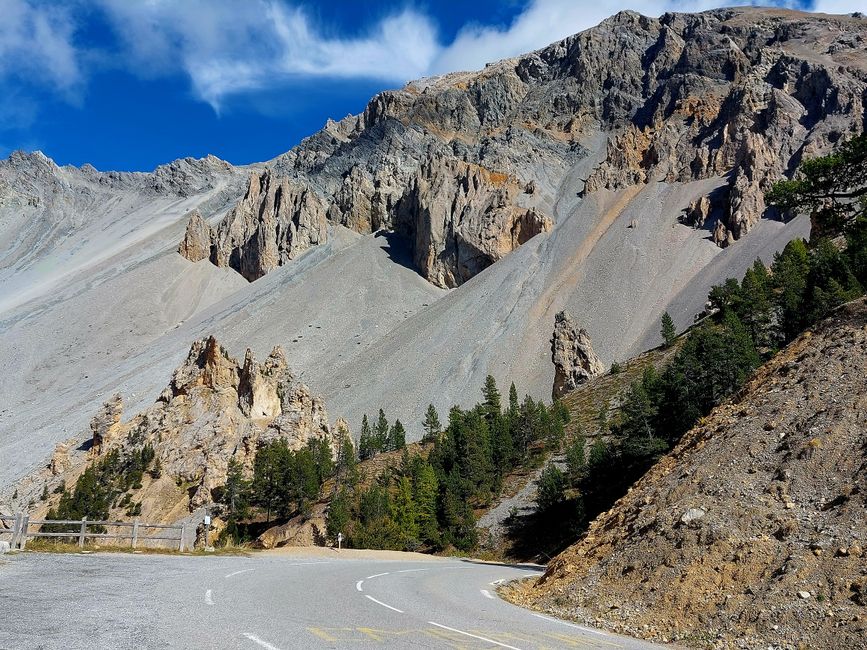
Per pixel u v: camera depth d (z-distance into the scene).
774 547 16.61
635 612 17.16
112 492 88.94
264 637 10.83
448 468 85.50
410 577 27.36
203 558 29.27
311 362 191.88
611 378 111.50
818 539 15.94
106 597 14.59
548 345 168.12
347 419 151.25
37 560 22.41
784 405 22.83
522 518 72.81
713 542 17.86
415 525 74.19
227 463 91.25
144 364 190.62
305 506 75.75
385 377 168.75
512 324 180.50
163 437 99.56
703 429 26.69
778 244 167.00
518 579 32.03
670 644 14.80
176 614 12.73
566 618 18.33
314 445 91.19
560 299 187.88
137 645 9.63
